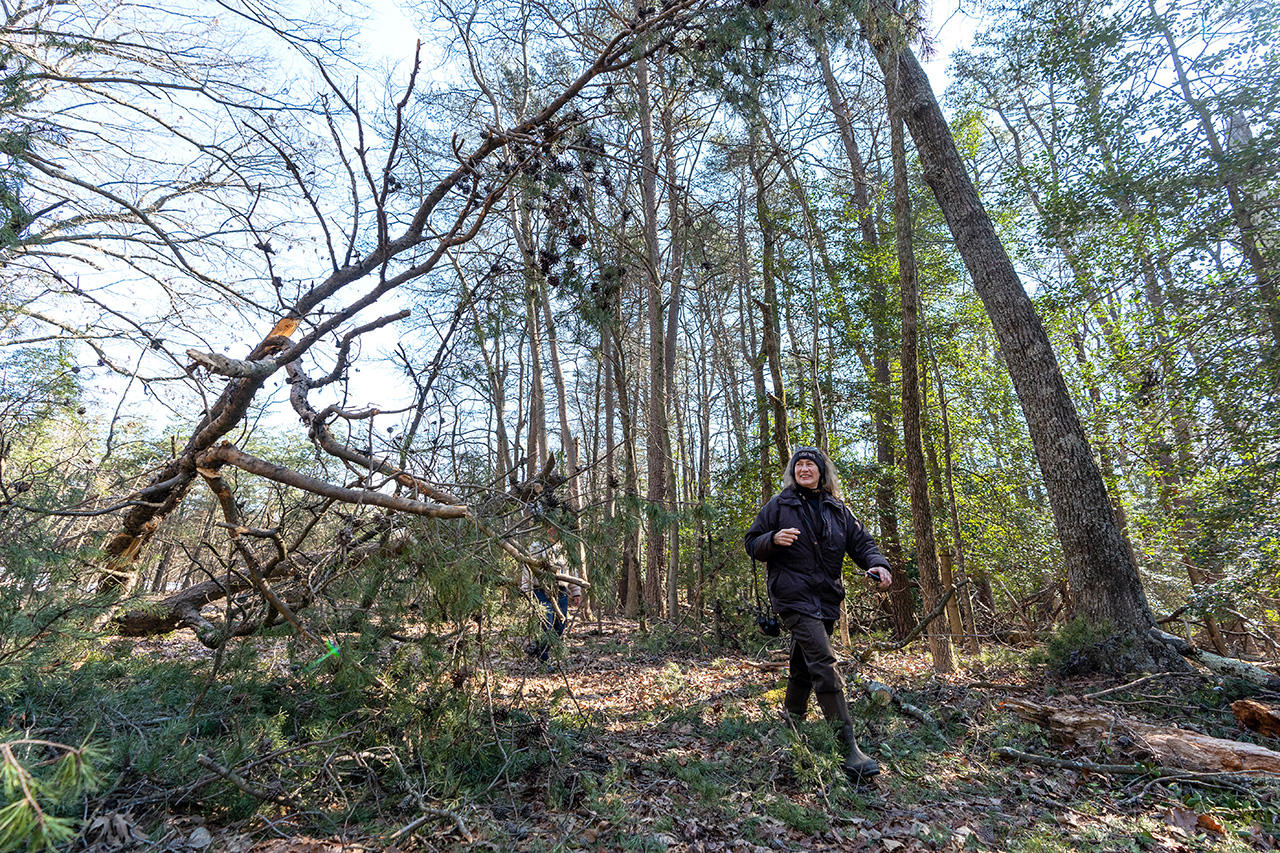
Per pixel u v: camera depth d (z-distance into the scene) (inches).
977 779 120.3
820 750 120.3
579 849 91.1
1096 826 99.0
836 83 279.9
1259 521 301.6
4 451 133.7
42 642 114.1
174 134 337.7
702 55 175.5
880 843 94.5
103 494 152.9
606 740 142.1
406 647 133.2
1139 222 374.0
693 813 104.0
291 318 181.2
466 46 264.4
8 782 48.6
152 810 92.9
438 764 109.0
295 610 136.3
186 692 122.7
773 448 428.1
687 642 323.9
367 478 139.0
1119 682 191.6
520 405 573.6
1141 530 403.9
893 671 236.4
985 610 479.5
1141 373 365.7
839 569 135.1
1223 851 90.2
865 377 475.2
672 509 171.5
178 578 257.3
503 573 131.3
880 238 482.9
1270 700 167.2
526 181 183.6
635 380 543.8
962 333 493.7
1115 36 379.9
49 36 275.0
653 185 425.7
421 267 184.1
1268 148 323.3
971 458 479.5
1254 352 313.6
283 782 101.2
